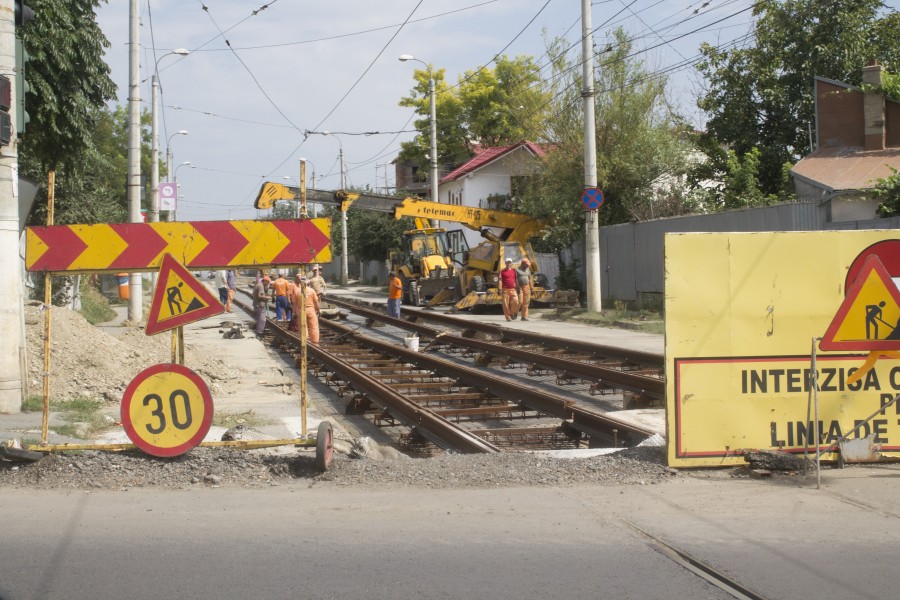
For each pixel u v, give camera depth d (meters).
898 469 7.52
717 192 34.31
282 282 30.50
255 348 21.94
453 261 39.19
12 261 10.92
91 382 13.23
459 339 21.00
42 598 4.87
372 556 5.54
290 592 4.93
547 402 11.40
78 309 29.20
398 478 7.48
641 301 30.47
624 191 34.72
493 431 9.96
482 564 5.36
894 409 7.62
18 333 11.02
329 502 6.86
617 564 5.32
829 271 7.51
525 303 29.48
